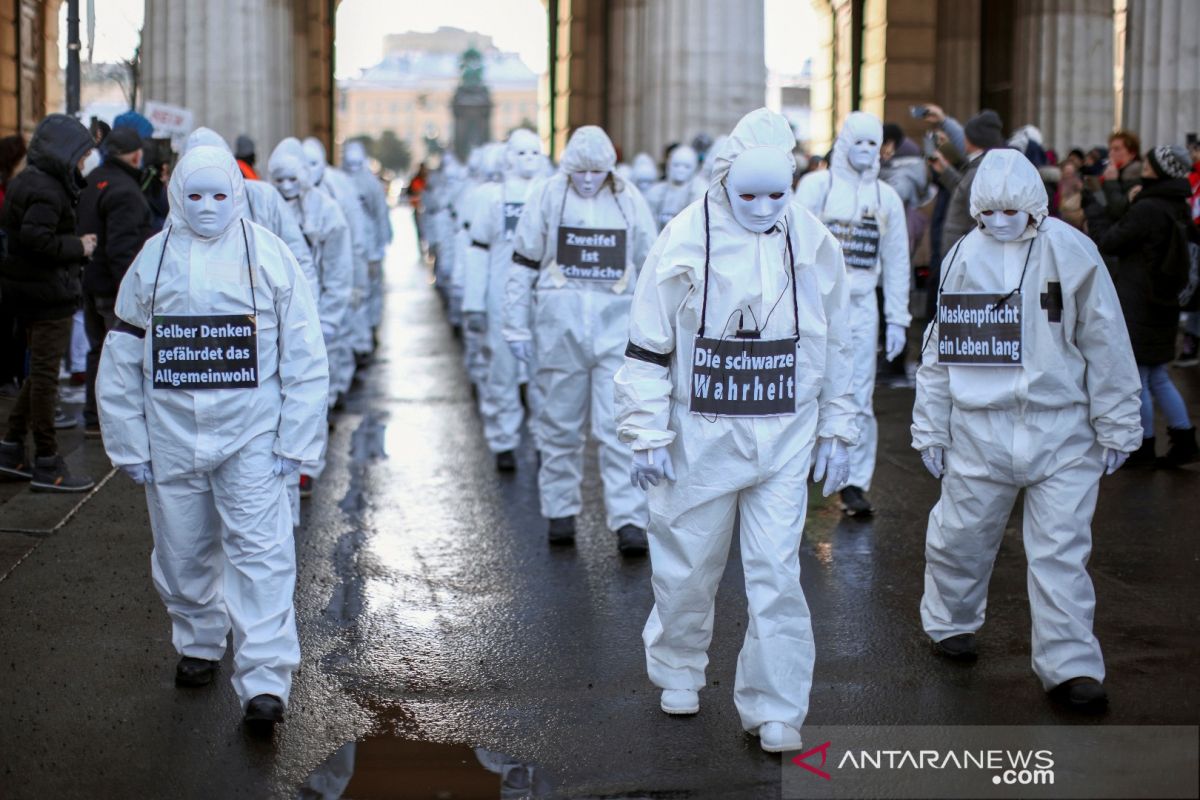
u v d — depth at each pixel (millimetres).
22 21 21641
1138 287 8797
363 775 4523
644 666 5543
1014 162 4953
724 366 4516
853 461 7992
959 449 5234
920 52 22047
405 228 52531
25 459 8391
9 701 5125
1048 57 19219
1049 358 4965
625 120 21219
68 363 11859
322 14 29844
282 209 7621
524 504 8438
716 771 4512
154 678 5371
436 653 5727
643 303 4535
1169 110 15797
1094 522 7707
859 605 6309
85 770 4551
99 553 7008
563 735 4844
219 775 4527
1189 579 6637
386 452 10086
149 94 14320
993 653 5633
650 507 4762
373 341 16703
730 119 15586
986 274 5035
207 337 4781
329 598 6504
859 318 7801
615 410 4641
